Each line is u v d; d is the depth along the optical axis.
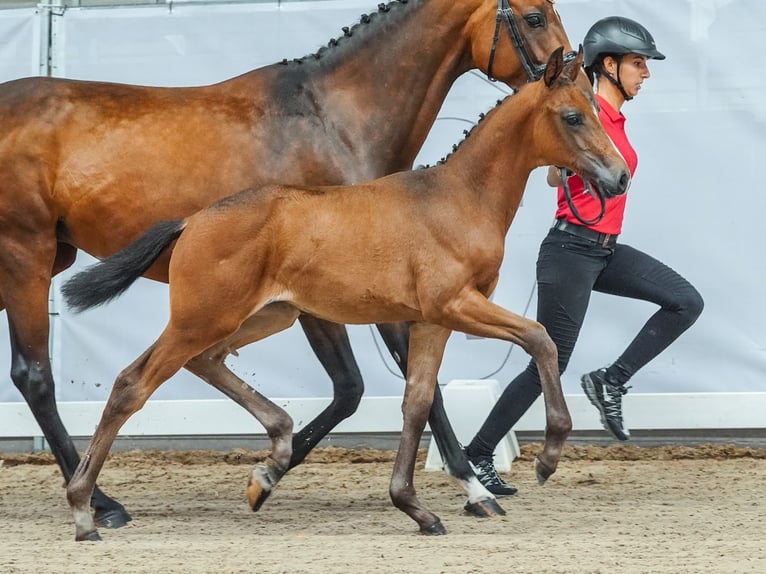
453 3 9.41
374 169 9.38
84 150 9.17
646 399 11.67
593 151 8.32
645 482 10.73
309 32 11.97
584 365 11.82
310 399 11.95
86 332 12.10
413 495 8.59
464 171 8.49
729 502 9.77
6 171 9.16
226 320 8.24
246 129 9.24
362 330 12.03
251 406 8.88
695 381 11.69
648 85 11.66
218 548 8.00
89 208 9.18
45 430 9.38
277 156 9.23
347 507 9.91
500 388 11.89
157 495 10.55
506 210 8.57
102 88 9.41
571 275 9.75
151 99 9.35
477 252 8.36
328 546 8.05
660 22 11.62
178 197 9.12
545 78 8.37
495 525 8.90
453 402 11.37
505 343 11.87
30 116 9.22
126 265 8.30
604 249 9.79
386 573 7.14
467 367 11.96
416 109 9.51
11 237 9.23
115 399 8.30
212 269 8.14
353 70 9.43
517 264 11.84
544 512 9.42
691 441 12.06
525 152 8.52
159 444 12.64
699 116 11.57
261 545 8.11
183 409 12.13
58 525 9.15
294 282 8.35
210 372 8.85
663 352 11.73
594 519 9.09
